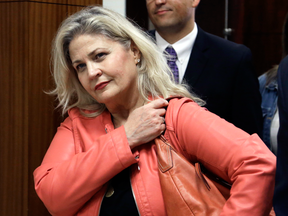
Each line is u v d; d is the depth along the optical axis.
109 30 1.31
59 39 1.38
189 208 1.13
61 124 1.57
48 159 1.42
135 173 1.25
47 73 1.70
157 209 1.20
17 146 1.70
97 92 1.33
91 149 1.28
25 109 1.67
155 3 1.85
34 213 1.71
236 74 1.88
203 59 1.90
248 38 3.22
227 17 3.08
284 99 0.85
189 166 1.19
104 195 1.27
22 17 1.64
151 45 1.39
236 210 1.08
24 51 1.65
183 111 1.28
